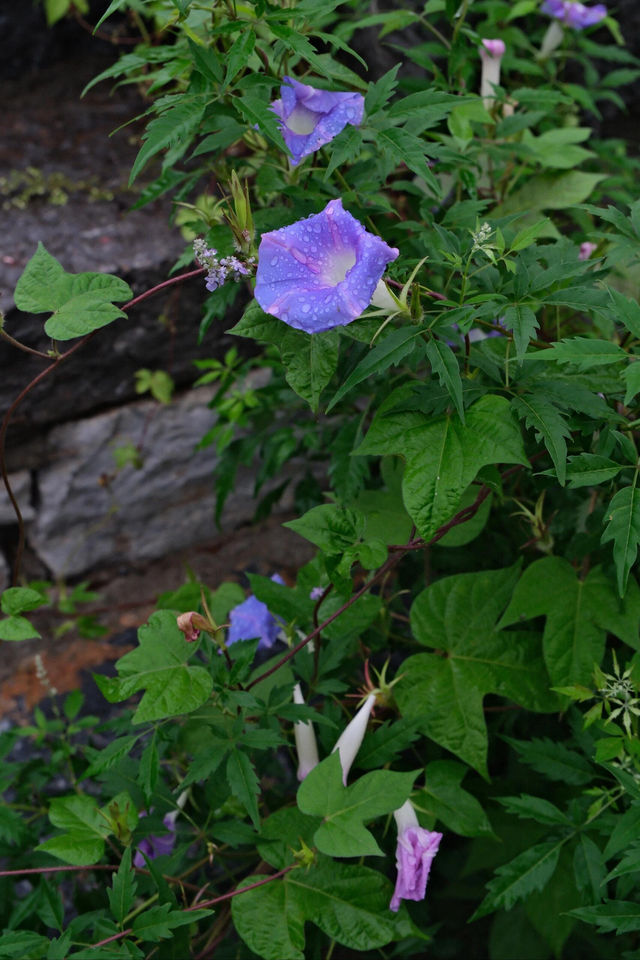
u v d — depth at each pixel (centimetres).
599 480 75
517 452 74
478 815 82
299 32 81
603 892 79
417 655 85
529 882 80
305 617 85
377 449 75
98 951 75
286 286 73
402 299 75
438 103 80
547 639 83
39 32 137
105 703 113
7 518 119
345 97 79
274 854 81
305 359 76
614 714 78
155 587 126
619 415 78
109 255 113
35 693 115
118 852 88
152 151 76
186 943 81
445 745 83
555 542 89
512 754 94
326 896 79
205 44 82
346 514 78
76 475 119
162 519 125
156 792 85
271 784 101
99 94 135
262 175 84
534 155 96
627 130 132
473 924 100
